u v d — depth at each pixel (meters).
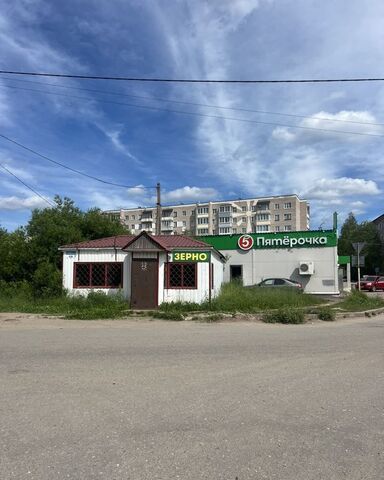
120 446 4.22
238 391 6.09
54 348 9.28
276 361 8.16
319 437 4.50
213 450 4.16
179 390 6.10
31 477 3.61
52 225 25.62
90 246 20.20
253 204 108.69
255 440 4.41
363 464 3.91
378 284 50.38
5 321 14.88
